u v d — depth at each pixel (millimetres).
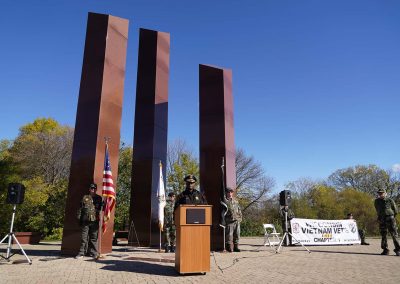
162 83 15273
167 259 8219
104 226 9016
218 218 11727
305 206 43094
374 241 20000
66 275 6219
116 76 11047
